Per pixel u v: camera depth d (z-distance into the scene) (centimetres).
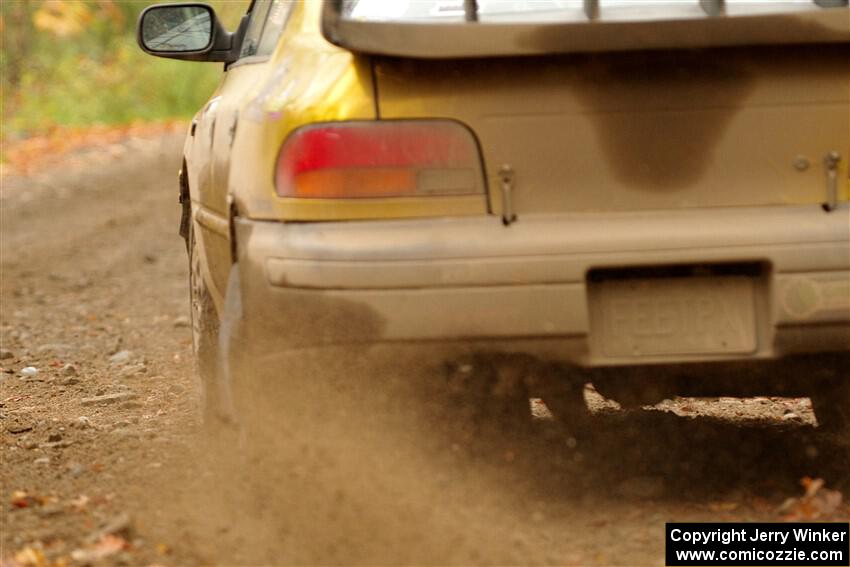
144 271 3519
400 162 1187
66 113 7862
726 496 1367
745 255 1173
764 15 1150
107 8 9381
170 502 1323
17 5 8444
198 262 1670
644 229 1173
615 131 1191
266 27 1548
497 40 1154
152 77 8762
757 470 1453
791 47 1191
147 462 1496
